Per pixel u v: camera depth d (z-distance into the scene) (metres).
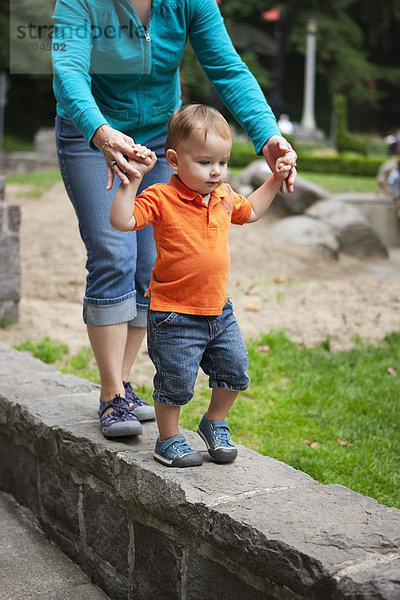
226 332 2.43
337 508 2.09
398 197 13.06
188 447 2.45
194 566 2.21
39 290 7.02
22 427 3.12
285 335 5.55
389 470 3.47
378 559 1.78
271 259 9.27
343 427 3.97
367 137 35.56
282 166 2.42
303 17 41.56
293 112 45.31
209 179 2.26
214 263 2.31
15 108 34.28
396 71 47.75
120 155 2.20
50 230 9.96
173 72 2.84
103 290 2.75
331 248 10.13
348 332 5.86
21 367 3.85
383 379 4.74
